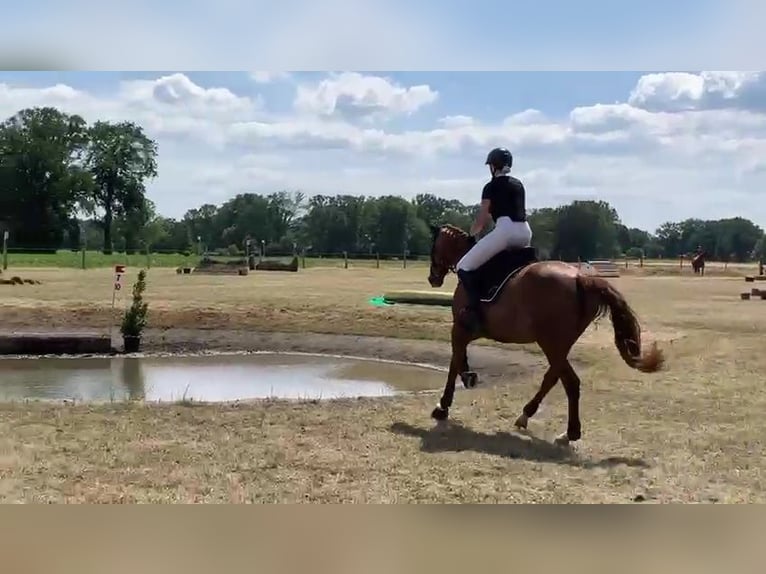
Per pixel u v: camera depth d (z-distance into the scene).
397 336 18.39
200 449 7.41
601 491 6.23
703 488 6.34
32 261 45.50
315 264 56.19
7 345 16.30
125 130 83.88
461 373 8.87
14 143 75.94
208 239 114.56
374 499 5.95
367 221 101.88
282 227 111.38
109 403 9.80
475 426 8.70
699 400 10.14
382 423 8.73
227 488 6.19
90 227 86.12
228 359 16.45
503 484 6.40
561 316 7.60
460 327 8.48
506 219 8.19
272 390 12.80
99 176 82.94
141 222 86.19
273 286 29.39
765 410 9.54
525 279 7.83
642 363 7.38
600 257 79.19
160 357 16.58
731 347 14.84
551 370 7.94
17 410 9.17
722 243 112.62
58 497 5.88
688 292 31.30
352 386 13.28
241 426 8.47
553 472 6.79
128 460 6.96
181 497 5.93
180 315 19.80
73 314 19.98
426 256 77.44
